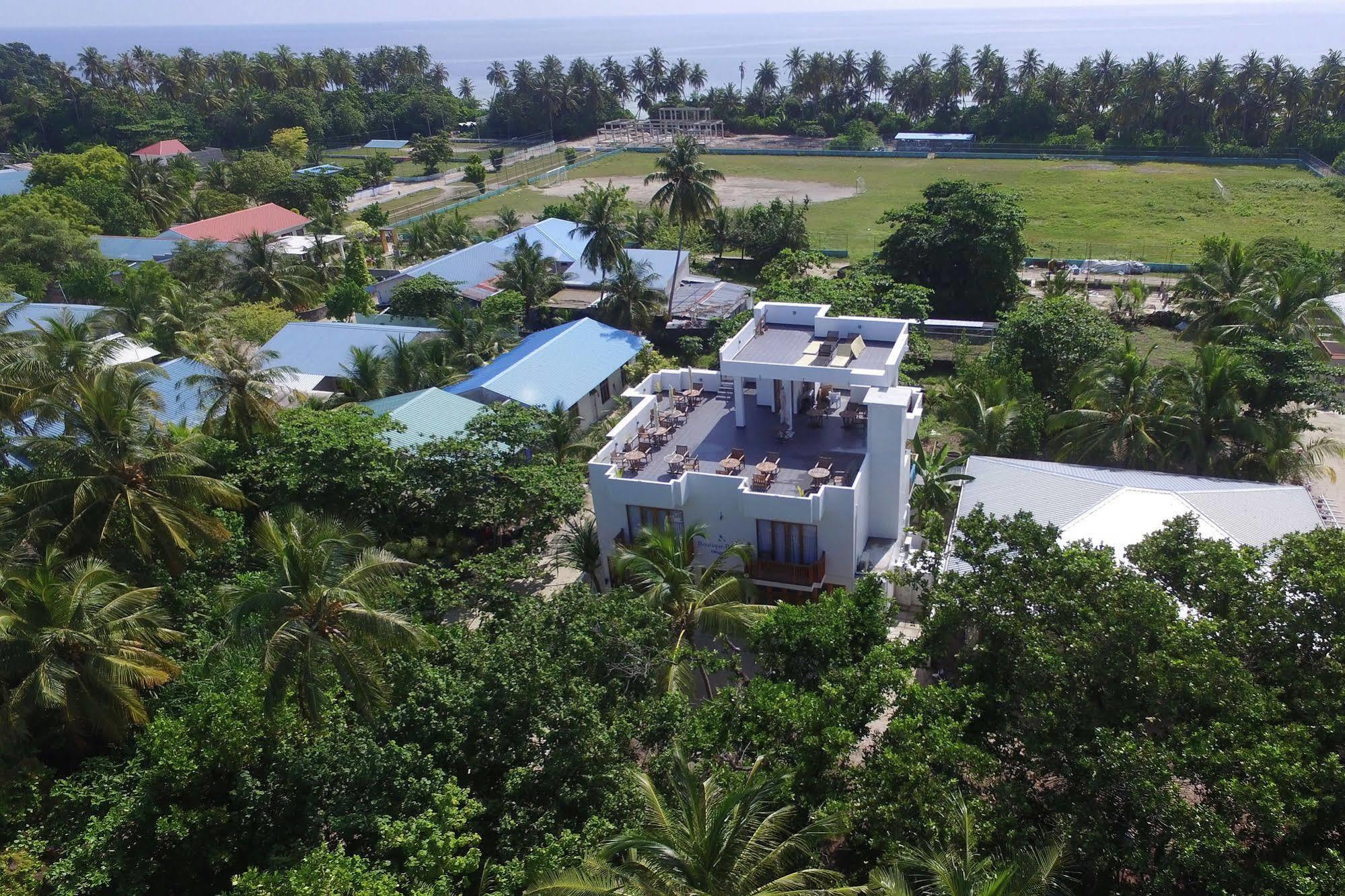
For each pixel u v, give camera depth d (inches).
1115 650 808.9
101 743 1139.3
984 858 716.0
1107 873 791.1
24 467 1652.3
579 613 1045.2
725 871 665.0
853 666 951.6
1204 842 677.3
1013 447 1747.0
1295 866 666.8
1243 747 739.4
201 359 1653.5
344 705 1029.8
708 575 1235.9
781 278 2918.3
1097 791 783.1
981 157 5669.3
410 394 1953.7
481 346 2454.5
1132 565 1004.6
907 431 1460.4
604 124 7160.4
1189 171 4913.9
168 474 1259.8
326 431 1499.8
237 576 1250.0
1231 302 2018.9
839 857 896.9
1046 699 809.5
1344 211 3868.1
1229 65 5506.9
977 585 943.0
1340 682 781.3
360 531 1216.2
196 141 6181.1
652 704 984.9
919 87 6525.6
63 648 1011.9
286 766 951.6
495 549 1620.3
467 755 946.1
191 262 3149.6
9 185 4402.1
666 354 2810.0
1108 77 5703.7
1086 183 4763.8
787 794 789.2
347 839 906.1
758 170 5684.1
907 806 765.3
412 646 970.7
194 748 939.3
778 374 1489.9
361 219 4274.1
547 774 911.7
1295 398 1696.6
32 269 3014.3
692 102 7559.1
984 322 2765.7
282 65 7313.0
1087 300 2711.6
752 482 1371.8
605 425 2199.8
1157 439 1625.2
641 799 875.4
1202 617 893.2
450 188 5521.7
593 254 2824.8
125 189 4094.5
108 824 888.3
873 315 2421.3
